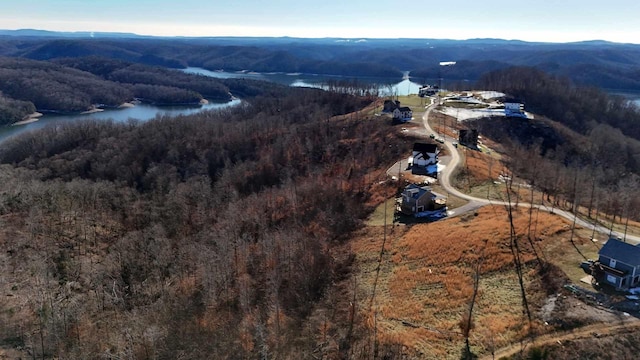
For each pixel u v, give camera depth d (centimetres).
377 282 6450
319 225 8662
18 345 5269
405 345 4881
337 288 6519
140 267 7312
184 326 5750
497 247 6506
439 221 7881
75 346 5353
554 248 6266
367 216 8794
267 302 6222
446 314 5356
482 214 7912
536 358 4378
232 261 7144
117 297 6488
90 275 7019
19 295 6231
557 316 4866
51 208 9194
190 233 8856
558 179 10025
